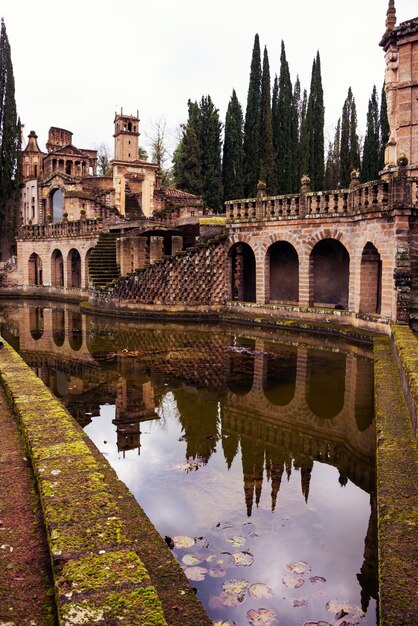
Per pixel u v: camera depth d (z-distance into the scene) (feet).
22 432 23.32
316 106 169.78
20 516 16.60
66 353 54.54
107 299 87.76
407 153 70.13
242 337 62.54
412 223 54.13
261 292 75.82
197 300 79.92
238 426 32.14
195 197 150.00
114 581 11.87
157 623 10.61
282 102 160.04
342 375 42.93
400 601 12.46
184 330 69.05
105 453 28.09
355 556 18.58
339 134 225.15
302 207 68.95
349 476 25.25
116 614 10.84
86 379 43.27
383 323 55.36
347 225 64.23
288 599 16.25
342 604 16.01
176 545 19.08
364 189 59.41
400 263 52.26
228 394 38.55
